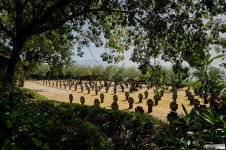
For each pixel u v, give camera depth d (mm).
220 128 4531
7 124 4629
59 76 80188
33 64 43125
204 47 15094
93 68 77375
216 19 15672
